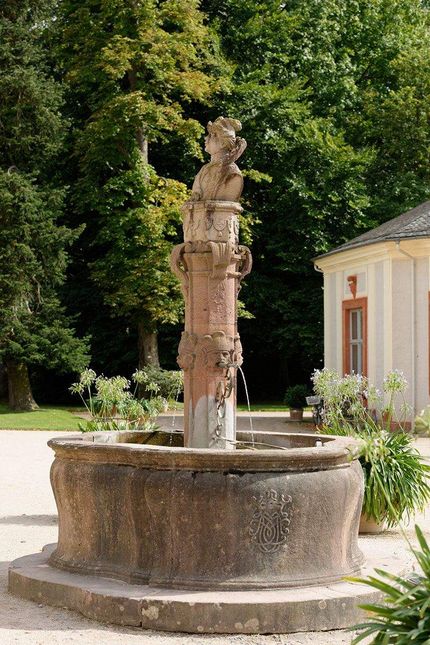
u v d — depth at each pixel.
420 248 24.70
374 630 4.73
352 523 7.82
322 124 37.31
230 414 8.83
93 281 34.59
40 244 29.61
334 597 6.95
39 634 6.54
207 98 35.66
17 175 28.81
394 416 24.59
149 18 31.23
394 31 41.66
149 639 6.54
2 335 29.33
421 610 4.59
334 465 7.62
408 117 38.69
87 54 32.06
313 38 38.94
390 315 25.09
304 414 31.30
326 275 29.75
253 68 37.56
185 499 7.18
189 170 36.22
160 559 7.28
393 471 10.57
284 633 6.79
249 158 36.16
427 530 11.11
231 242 8.77
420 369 24.77
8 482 14.80
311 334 36.38
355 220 36.84
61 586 7.36
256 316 37.78
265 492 7.20
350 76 40.12
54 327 30.22
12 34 29.77
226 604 6.75
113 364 36.84
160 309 31.72
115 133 30.95
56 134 30.53
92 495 7.68
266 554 7.20
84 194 32.38
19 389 30.70
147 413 13.23
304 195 35.50
